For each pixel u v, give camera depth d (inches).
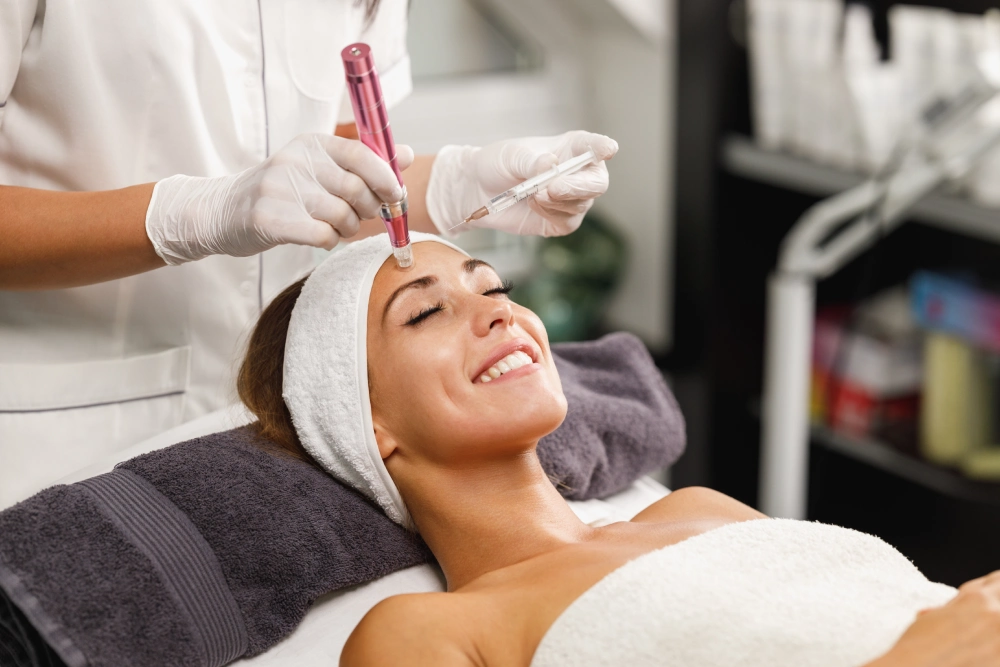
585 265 115.5
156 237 46.6
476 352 46.1
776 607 38.9
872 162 89.5
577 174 49.5
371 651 40.3
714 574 40.5
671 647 38.2
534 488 47.2
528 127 122.8
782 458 83.8
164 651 42.6
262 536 46.5
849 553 42.2
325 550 47.6
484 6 118.7
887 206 73.4
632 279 124.3
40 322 54.1
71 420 55.4
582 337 117.9
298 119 57.8
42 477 55.1
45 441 54.9
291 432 51.6
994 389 95.8
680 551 41.6
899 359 100.2
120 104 52.0
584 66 123.6
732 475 113.2
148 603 42.8
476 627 41.1
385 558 49.3
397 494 49.4
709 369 109.6
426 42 117.4
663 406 62.1
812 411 106.6
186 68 52.6
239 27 54.2
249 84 55.4
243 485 47.8
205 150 54.4
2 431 53.9
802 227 77.4
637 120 117.6
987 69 69.4
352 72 40.9
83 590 42.0
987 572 96.0
